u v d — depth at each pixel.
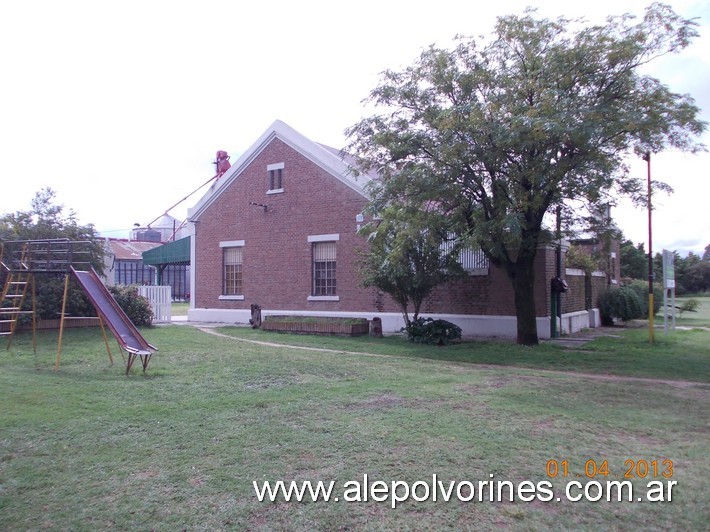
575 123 11.89
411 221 14.34
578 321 20.97
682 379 11.20
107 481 5.31
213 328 21.36
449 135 13.43
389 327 20.20
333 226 21.64
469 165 13.77
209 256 25.08
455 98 14.65
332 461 5.85
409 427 7.09
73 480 5.33
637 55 12.96
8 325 17.27
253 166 23.86
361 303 20.92
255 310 21.19
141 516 4.61
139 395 8.80
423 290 16.78
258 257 23.62
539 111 12.39
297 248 22.55
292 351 14.54
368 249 20.39
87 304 19.16
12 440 6.46
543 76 13.39
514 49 13.95
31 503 4.86
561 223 15.52
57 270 12.18
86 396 8.66
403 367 12.06
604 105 12.73
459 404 8.45
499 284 18.45
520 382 10.40
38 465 5.70
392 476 5.46
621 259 36.19
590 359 13.40
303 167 22.44
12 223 18.59
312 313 22.05
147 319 21.14
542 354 14.10
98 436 6.63
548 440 6.63
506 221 12.75
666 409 8.38
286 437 6.63
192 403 8.28
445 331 16.23
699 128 12.91
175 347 14.80
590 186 12.91
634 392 9.64
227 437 6.62
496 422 7.39
